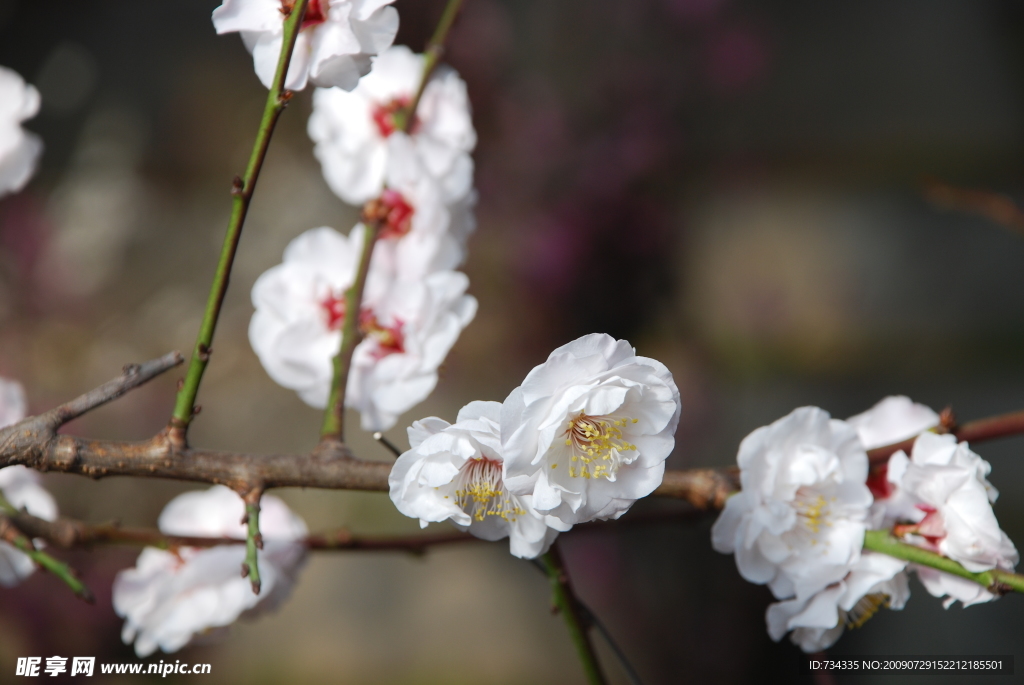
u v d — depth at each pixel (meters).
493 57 1.49
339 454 0.50
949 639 1.13
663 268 1.52
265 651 1.30
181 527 0.55
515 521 0.49
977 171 1.74
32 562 0.53
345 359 0.51
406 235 0.55
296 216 1.65
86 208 1.65
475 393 1.45
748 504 0.50
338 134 0.56
